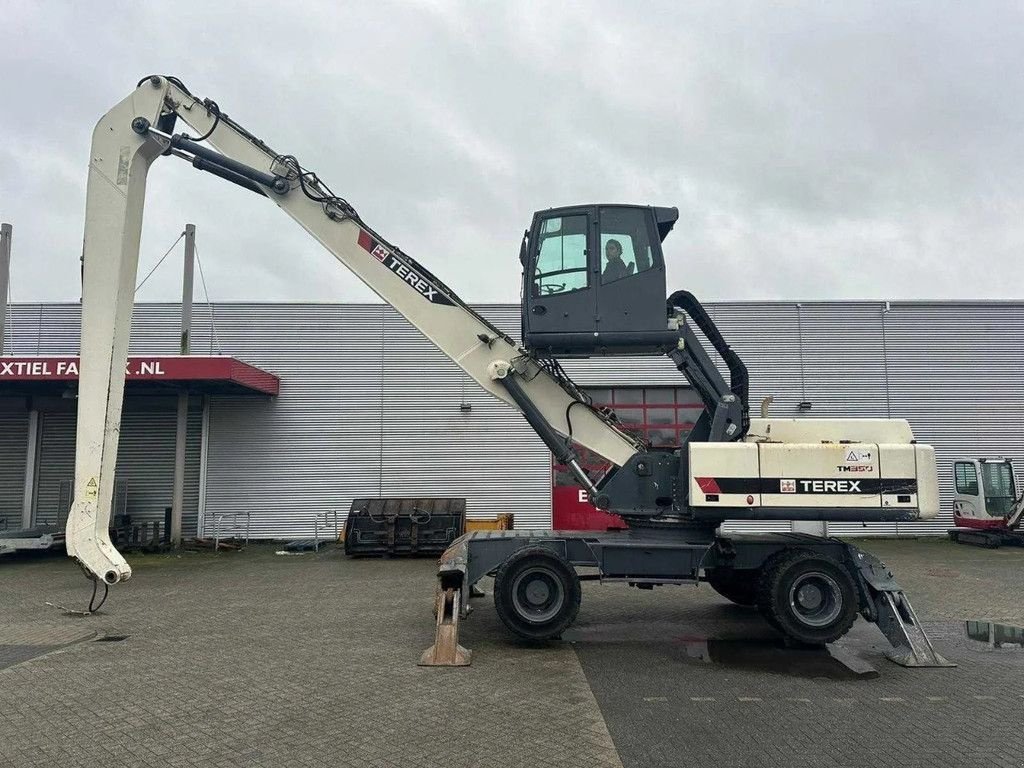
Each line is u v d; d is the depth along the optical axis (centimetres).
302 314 1873
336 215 845
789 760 437
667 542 771
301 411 1848
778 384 1912
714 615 898
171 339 1867
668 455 808
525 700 552
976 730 492
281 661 667
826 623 711
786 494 729
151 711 527
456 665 650
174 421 1841
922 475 732
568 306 764
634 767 425
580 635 785
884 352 1925
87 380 832
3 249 1641
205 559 1497
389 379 1862
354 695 563
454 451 1844
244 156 852
